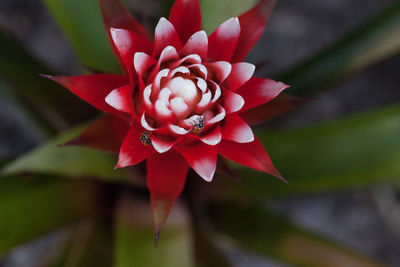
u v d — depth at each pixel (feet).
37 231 1.44
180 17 1.25
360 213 2.28
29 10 2.22
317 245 1.60
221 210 1.67
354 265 1.57
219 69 1.22
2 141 2.15
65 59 2.22
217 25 1.48
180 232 1.52
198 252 1.61
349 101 2.31
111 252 1.60
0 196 1.42
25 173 1.43
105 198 1.56
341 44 1.61
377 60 1.59
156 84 1.20
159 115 1.20
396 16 1.58
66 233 1.78
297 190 1.51
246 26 1.28
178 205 1.56
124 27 1.26
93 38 1.49
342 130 1.50
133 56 1.23
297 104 1.27
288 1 2.34
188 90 1.21
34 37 2.23
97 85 1.23
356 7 2.35
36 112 1.72
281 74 1.65
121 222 1.52
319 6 2.35
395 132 1.48
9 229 1.41
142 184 1.45
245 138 1.21
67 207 1.49
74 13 1.49
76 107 1.58
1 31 1.50
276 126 1.73
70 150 1.37
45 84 1.53
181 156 1.25
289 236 1.61
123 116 1.23
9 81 1.50
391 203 2.27
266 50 2.32
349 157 1.49
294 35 2.34
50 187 1.47
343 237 2.26
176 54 1.22
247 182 1.54
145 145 1.22
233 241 1.64
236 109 1.22
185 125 1.20
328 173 1.50
